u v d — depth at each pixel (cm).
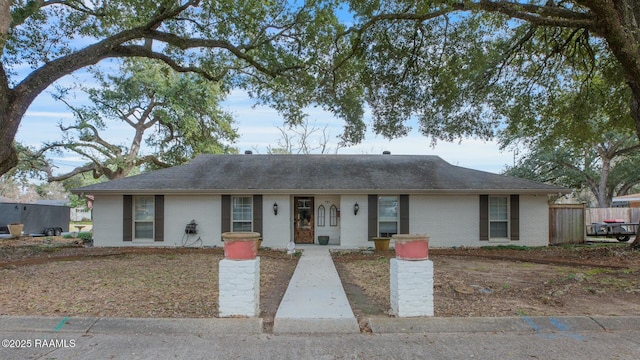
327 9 1084
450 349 407
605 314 508
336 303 586
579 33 1283
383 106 1311
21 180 2252
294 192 1413
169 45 1306
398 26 1172
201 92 2289
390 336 449
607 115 1462
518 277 793
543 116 1469
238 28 1211
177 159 2600
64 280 762
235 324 468
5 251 1292
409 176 1532
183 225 1446
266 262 1056
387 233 1467
